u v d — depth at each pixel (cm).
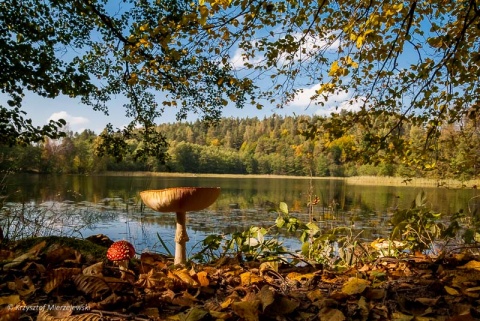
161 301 170
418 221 297
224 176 7369
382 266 246
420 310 163
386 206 1247
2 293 172
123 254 200
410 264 243
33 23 721
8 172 562
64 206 1284
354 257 281
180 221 246
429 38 348
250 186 3372
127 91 816
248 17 344
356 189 2469
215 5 295
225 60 396
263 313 154
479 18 372
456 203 1095
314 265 250
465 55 358
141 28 365
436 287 190
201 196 225
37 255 217
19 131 640
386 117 425
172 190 222
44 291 174
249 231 296
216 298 181
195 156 7975
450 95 375
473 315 156
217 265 249
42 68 654
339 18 417
